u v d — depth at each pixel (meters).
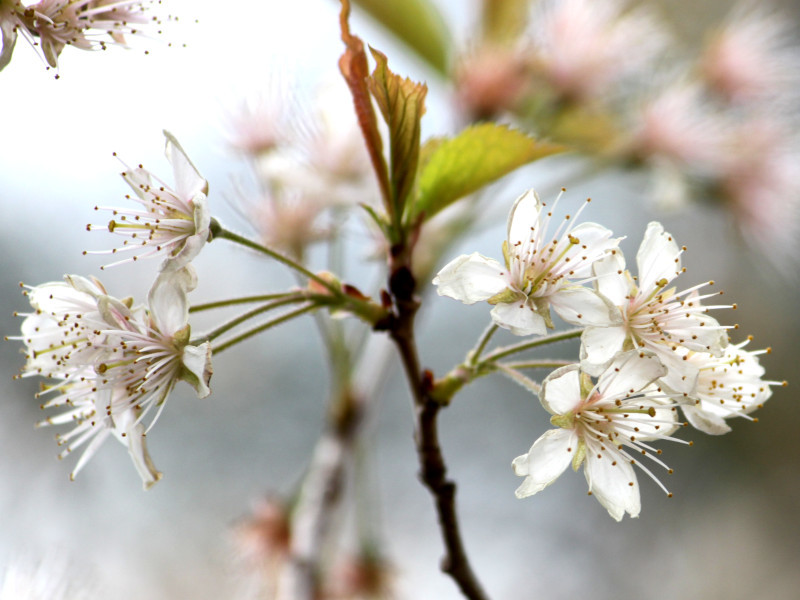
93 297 0.36
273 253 0.36
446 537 0.36
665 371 0.35
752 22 0.49
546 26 0.46
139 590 0.56
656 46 0.47
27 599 0.38
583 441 0.35
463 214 0.44
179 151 0.36
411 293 0.36
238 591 0.47
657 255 0.36
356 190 0.43
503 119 0.46
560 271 0.35
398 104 0.35
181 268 0.35
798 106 0.49
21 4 0.36
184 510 0.59
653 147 0.47
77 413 0.37
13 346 0.56
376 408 0.44
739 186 0.48
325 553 0.44
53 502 0.54
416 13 0.46
